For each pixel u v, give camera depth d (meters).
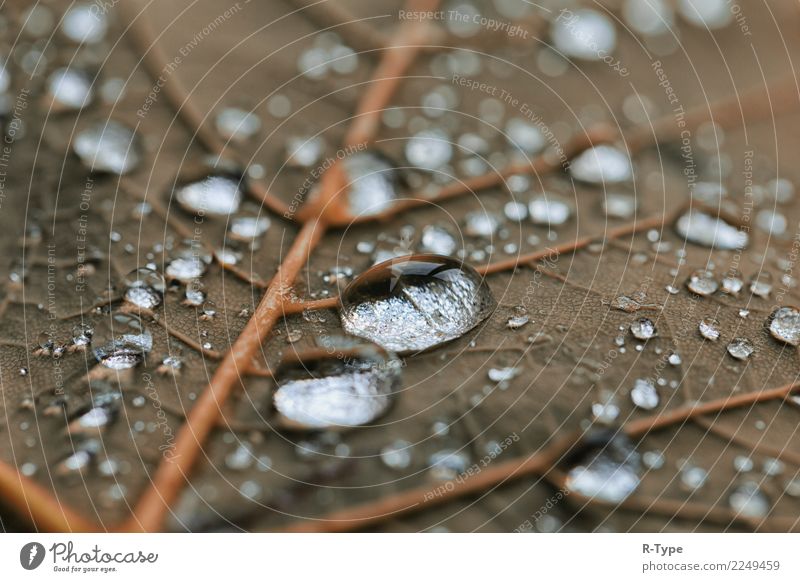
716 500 0.09
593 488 0.09
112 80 0.10
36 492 0.08
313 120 0.10
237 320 0.09
